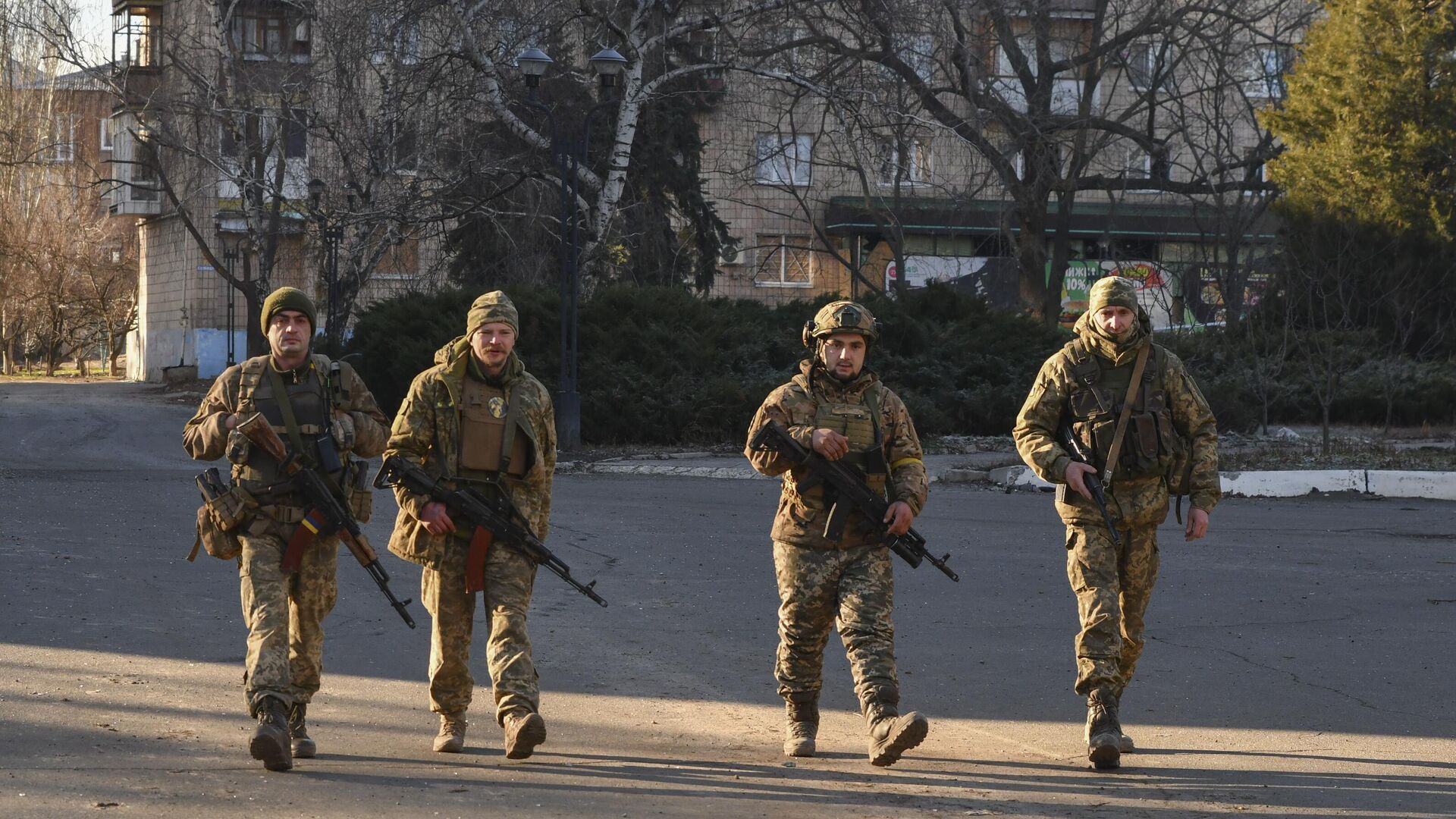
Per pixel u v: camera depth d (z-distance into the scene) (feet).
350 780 19.94
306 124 126.93
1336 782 21.01
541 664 29.25
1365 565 44.19
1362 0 107.45
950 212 152.87
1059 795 20.11
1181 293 140.46
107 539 44.96
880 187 164.45
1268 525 54.34
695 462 78.89
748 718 25.13
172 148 135.33
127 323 266.57
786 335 99.35
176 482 65.16
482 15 108.88
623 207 122.93
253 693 20.16
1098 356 23.29
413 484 21.12
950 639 32.60
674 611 35.73
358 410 21.94
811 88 114.83
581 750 22.38
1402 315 102.22
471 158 114.73
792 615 22.12
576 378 88.48
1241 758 22.50
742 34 117.50
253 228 143.13
